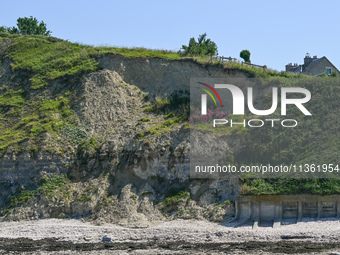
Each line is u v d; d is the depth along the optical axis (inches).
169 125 1781.5
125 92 1984.5
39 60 2237.9
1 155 1784.0
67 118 1899.6
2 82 2192.4
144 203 1592.0
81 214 1624.0
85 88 1985.7
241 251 1242.0
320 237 1312.7
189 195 1574.8
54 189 1689.2
